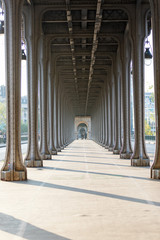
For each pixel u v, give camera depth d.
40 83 19.55
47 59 19.92
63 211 5.97
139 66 15.50
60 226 4.99
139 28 15.79
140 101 15.23
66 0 15.59
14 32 10.62
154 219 5.38
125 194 7.68
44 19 18.77
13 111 10.44
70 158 20.33
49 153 19.47
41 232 4.70
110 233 4.60
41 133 19.45
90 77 35.19
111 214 5.73
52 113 24.19
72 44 22.72
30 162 14.73
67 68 31.11
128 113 20.27
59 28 20.48
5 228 4.93
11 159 10.31
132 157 15.15
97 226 4.97
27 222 5.25
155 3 11.00
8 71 10.52
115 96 25.39
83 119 95.94
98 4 15.59
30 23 15.49
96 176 11.17
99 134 53.31
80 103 70.25
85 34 20.72
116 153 24.66
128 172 12.34
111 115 30.09
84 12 17.88
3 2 10.68
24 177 10.28
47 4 15.90
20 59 10.73
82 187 8.76
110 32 20.98
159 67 10.84
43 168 14.09
